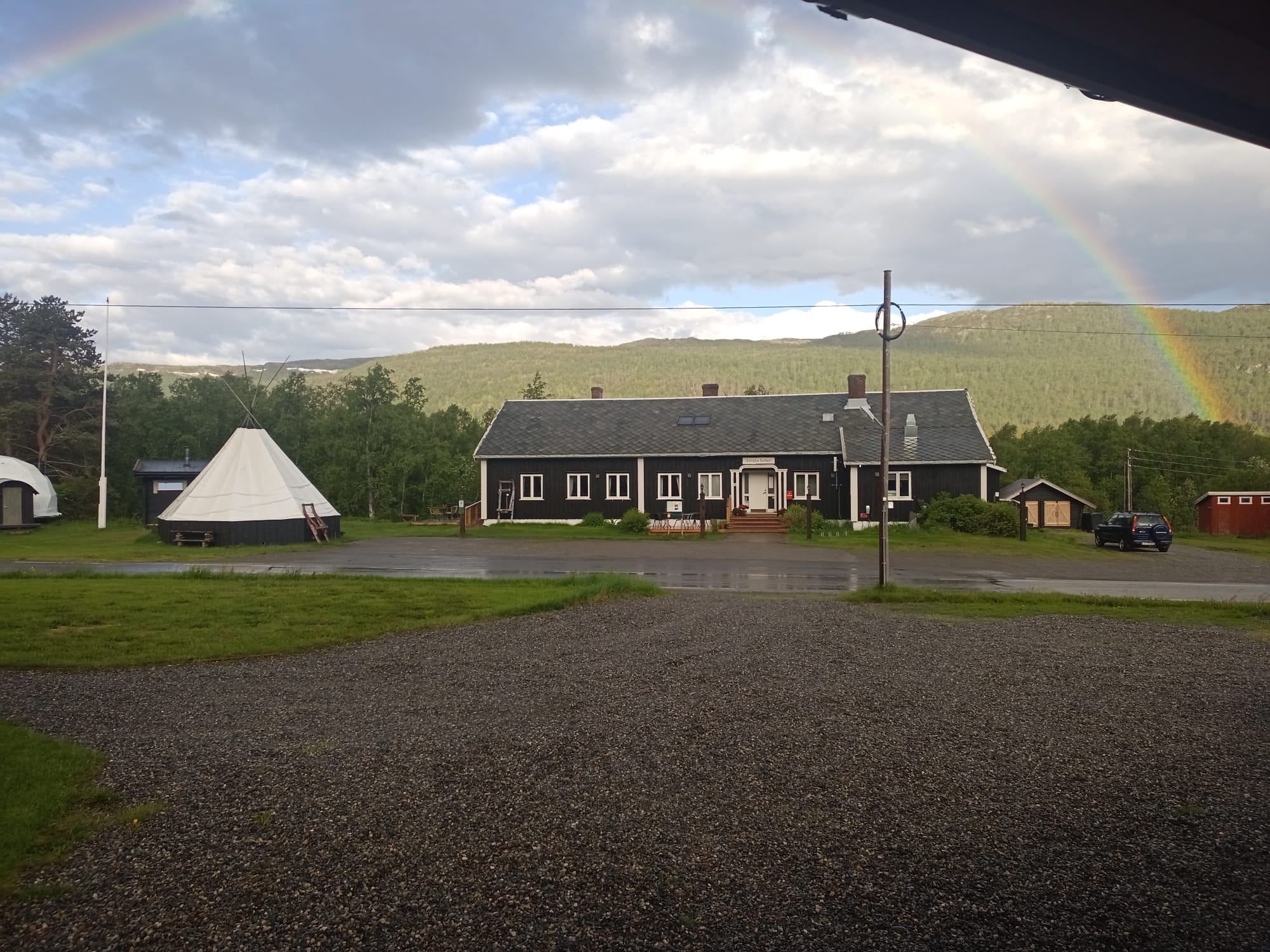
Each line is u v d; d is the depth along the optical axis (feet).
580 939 15.49
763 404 153.48
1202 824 20.93
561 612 53.72
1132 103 21.42
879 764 24.94
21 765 24.06
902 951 15.24
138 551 97.19
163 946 15.14
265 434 114.32
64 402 175.52
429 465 185.37
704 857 18.80
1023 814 21.45
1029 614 55.06
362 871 18.01
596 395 161.27
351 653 41.29
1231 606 59.16
